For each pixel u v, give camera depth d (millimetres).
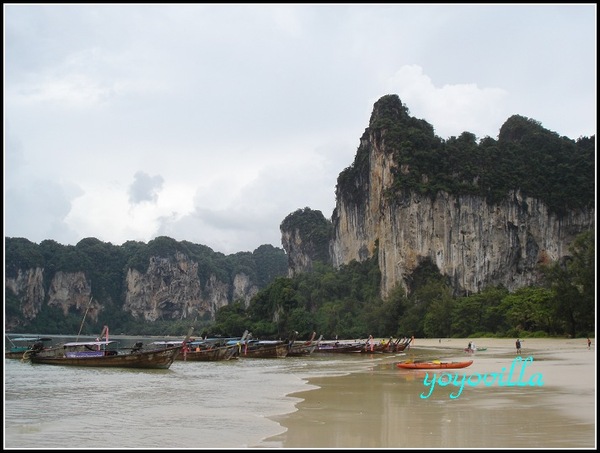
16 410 21438
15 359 66062
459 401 21359
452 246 140375
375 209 162500
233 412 20516
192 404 23031
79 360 48594
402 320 121250
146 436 15984
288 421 18109
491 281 139125
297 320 137750
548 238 141375
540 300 92062
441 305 114062
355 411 20016
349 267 169125
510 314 97562
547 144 153125
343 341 116812
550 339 81938
